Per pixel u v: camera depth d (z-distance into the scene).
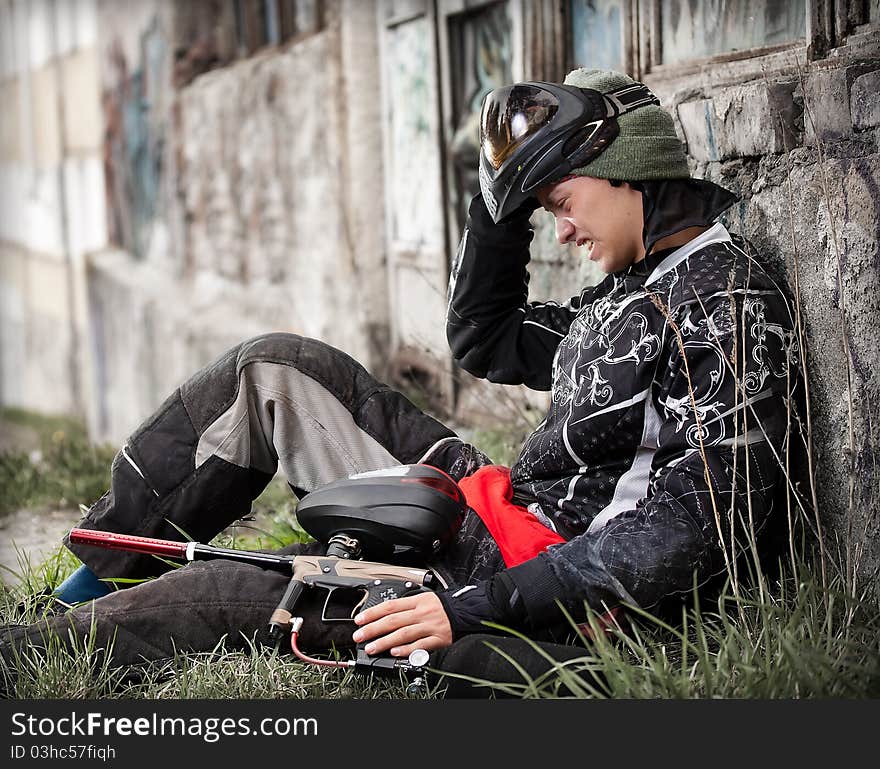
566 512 8.23
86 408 55.44
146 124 42.66
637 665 7.76
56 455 19.84
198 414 8.75
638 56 13.19
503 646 7.42
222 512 8.88
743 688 7.24
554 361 8.77
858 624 7.78
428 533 7.83
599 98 8.23
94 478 17.86
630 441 8.06
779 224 9.24
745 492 7.68
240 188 33.03
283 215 29.67
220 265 35.19
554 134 8.19
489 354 9.73
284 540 11.42
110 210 50.28
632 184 8.23
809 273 8.83
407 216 22.80
